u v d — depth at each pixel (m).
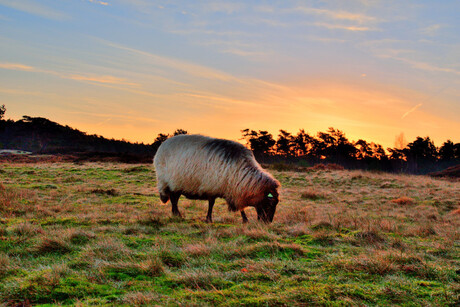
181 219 8.84
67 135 71.19
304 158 73.62
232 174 8.57
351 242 6.43
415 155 70.56
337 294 3.76
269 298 3.62
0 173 18.45
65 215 9.09
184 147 9.21
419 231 7.91
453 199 15.52
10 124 71.62
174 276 4.38
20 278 4.20
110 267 4.56
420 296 3.84
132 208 10.97
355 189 18.58
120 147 76.75
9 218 8.08
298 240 6.54
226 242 6.33
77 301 3.54
